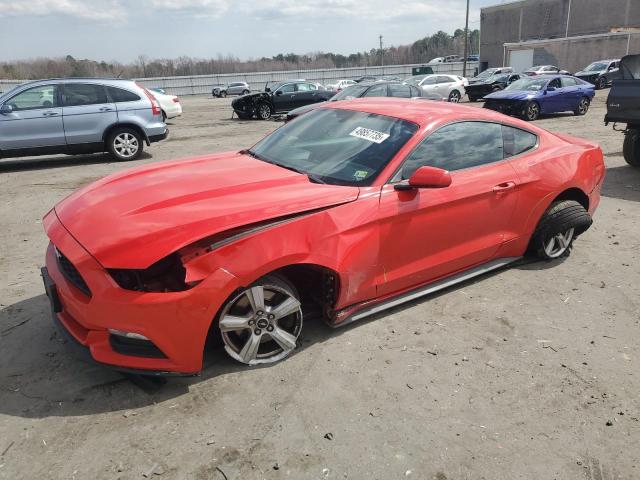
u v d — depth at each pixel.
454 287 4.23
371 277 3.38
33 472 2.34
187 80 49.38
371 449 2.50
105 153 11.75
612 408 2.85
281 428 2.63
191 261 2.68
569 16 56.94
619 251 5.11
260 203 2.97
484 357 3.29
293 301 3.10
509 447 2.55
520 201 4.18
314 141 3.92
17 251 5.17
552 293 4.17
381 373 3.09
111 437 2.55
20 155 9.62
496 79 25.75
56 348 3.31
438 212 3.60
